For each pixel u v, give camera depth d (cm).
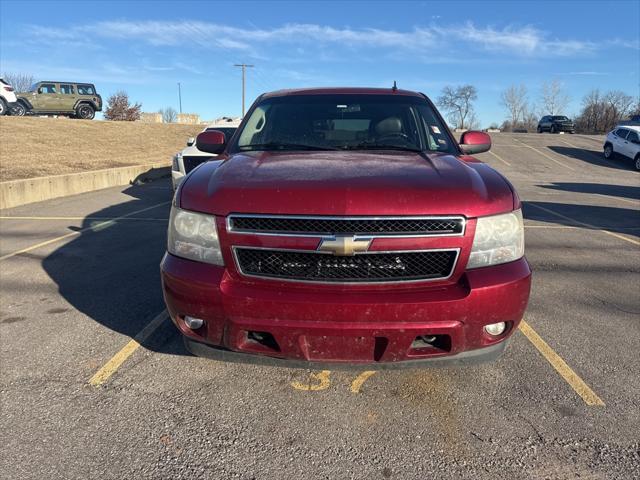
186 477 219
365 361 237
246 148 347
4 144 1695
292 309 230
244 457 232
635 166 2248
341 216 231
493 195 251
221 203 245
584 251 638
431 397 282
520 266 250
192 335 257
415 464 228
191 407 271
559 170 2194
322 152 321
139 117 4538
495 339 249
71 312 405
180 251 258
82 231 734
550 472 222
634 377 304
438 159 300
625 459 230
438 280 238
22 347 342
